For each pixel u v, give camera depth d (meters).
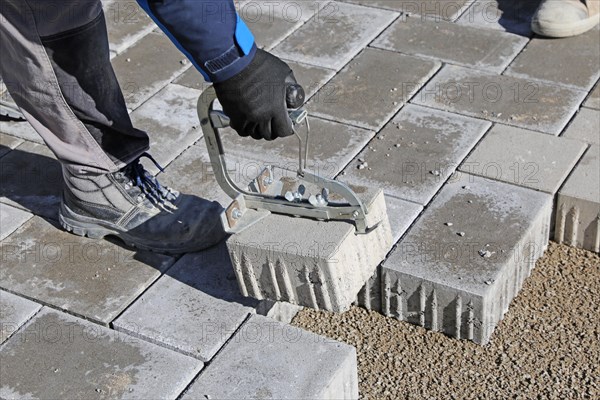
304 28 4.39
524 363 2.87
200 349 2.72
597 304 3.06
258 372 2.62
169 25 2.37
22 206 3.36
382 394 2.80
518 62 4.05
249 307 2.86
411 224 3.14
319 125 3.70
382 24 4.39
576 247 3.31
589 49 4.11
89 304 2.92
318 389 2.54
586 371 2.83
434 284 2.87
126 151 3.02
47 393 2.63
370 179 3.37
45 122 2.92
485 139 3.55
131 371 2.68
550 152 3.45
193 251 3.10
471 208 3.18
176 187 3.37
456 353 2.92
